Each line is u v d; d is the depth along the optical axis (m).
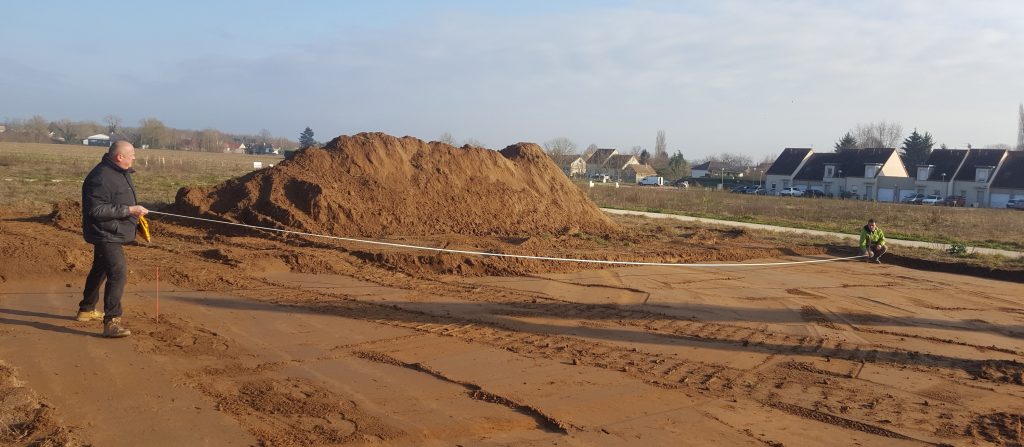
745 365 8.16
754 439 5.81
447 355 7.90
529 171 24.28
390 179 20.38
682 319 10.63
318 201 18.03
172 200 26.16
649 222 29.00
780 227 30.30
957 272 18.81
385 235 18.02
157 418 5.55
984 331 11.08
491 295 11.62
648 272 15.22
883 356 8.95
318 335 8.50
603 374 7.47
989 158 73.38
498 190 21.80
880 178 78.12
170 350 7.45
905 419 6.50
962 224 35.94
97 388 6.16
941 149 77.69
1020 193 68.94
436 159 21.81
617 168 112.38
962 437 6.09
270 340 8.13
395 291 11.51
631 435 5.75
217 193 19.19
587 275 14.35
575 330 9.50
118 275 7.70
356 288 11.59
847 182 80.56
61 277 10.84
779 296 13.25
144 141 135.50
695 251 18.95
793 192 79.44
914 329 10.92
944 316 12.16
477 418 5.95
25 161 51.72
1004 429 6.36
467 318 9.82
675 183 98.62
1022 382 7.95
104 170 7.62
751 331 10.07
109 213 7.50
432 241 17.25
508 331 9.20
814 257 20.48
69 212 18.42
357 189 19.34
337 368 7.18
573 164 107.56
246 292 10.80
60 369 6.60
